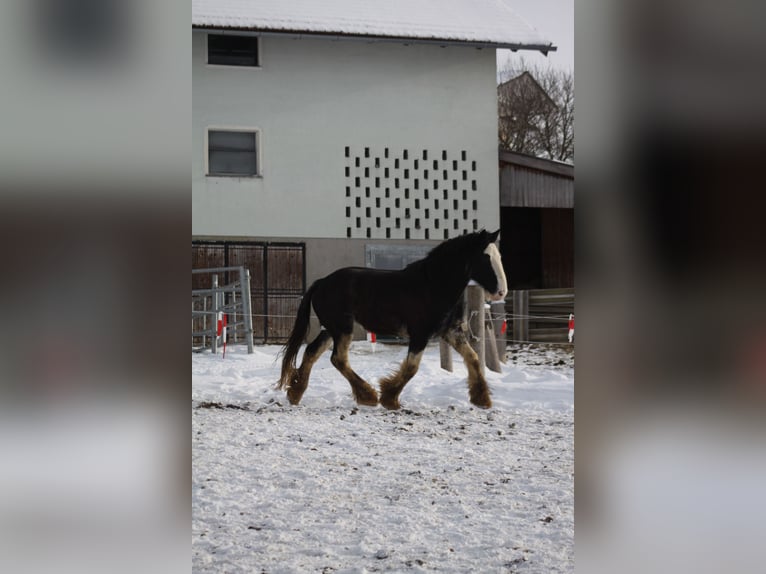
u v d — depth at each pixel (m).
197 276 19.55
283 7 20.28
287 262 20.06
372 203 20.53
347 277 9.48
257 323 19.67
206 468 5.84
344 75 20.52
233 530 4.14
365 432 7.67
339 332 9.49
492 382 11.66
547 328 16.64
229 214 19.81
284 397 10.09
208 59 19.97
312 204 20.23
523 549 3.78
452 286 9.11
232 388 10.87
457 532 4.11
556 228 24.38
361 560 3.60
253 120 20.03
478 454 6.55
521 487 5.26
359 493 5.07
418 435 7.55
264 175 20.02
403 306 9.22
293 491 5.12
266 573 3.39
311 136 20.30
